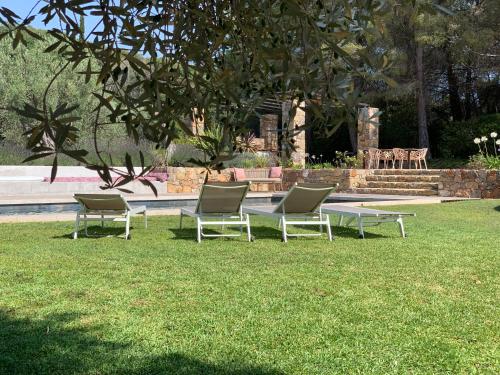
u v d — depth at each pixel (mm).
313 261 5477
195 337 3121
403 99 23906
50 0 1227
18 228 8055
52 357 2781
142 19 1308
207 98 1441
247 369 2666
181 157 16547
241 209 7398
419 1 1518
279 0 1355
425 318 3504
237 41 1460
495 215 10125
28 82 18656
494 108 25562
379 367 2703
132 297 3965
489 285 4434
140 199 13391
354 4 1510
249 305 3775
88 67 1307
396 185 16734
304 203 7336
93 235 7422
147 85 1271
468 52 19891
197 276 4699
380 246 6535
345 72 1496
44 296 3963
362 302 3871
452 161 22578
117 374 2594
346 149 28297
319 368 2686
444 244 6707
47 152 1150
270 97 1553
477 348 2971
